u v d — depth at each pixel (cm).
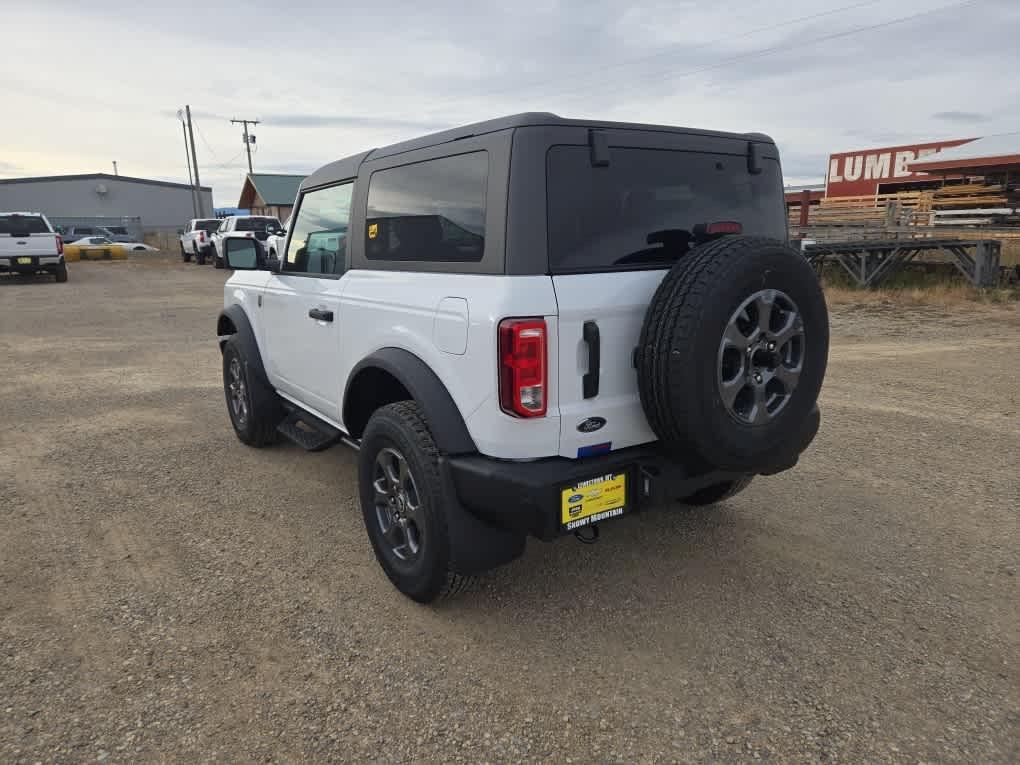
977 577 334
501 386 255
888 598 316
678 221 296
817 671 267
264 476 475
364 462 327
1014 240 1534
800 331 274
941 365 784
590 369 265
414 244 314
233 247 455
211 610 312
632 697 254
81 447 538
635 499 281
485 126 273
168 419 614
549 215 260
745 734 235
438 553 286
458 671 270
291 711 248
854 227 1712
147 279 2084
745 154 323
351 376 340
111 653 281
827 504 417
